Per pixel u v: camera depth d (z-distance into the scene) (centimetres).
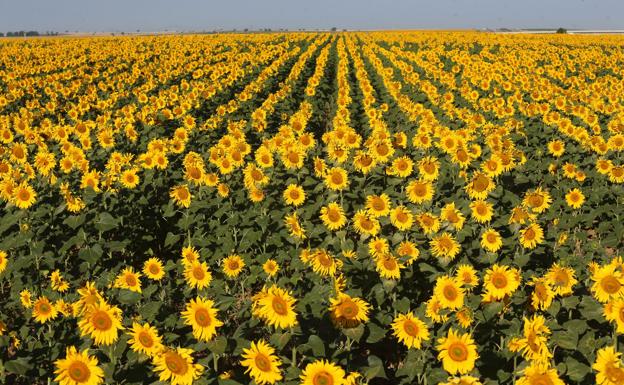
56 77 2908
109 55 4341
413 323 493
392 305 588
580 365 475
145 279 771
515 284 545
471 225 758
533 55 4103
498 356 514
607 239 938
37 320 616
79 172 1038
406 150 1355
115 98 2259
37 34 15100
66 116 2102
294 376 422
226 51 5450
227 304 470
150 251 852
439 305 534
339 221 720
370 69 3600
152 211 1051
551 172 1238
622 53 4531
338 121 1581
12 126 1778
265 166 1028
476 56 4138
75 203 820
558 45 5500
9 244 745
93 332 434
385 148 1014
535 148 1423
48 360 566
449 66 3600
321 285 575
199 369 409
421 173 962
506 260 686
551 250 802
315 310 515
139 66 3775
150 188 1092
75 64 3653
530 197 844
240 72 2952
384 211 711
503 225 781
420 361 506
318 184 933
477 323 529
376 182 1068
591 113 1722
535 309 561
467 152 1119
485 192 833
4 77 2828
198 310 437
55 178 927
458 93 2372
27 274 767
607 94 2273
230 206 911
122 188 1012
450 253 634
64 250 781
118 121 1556
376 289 598
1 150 1230
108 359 467
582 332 514
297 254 750
